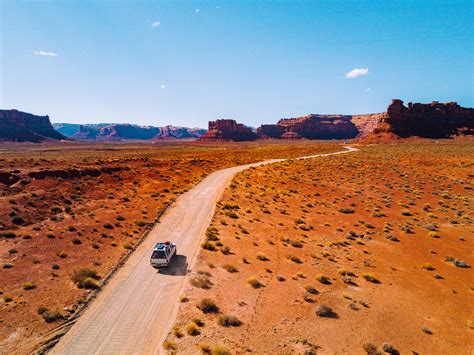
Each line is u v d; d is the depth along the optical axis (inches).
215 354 532.1
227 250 1038.4
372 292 822.5
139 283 806.5
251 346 571.8
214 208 1557.6
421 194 2085.4
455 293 837.8
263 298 754.8
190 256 990.4
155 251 906.1
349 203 1862.7
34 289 738.8
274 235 1245.7
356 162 3430.1
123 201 1624.0
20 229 1115.9
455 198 1958.7
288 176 2623.0
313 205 1781.5
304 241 1198.9
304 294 772.6
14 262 868.6
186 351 550.6
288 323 654.5
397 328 665.0
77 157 3555.6
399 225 1449.3
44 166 2143.2
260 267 938.1
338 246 1159.6
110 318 652.1
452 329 673.0
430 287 867.4
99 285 783.1
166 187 2053.4
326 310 701.3
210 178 2470.5
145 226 1261.1
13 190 1476.4
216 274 872.3
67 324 621.9
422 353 586.2
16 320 617.3
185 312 677.3
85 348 558.6
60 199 1512.1
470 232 1360.7
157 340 584.7
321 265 978.7
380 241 1239.5
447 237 1296.8
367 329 652.7
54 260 906.7
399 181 2480.3
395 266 1007.0
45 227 1156.5
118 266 901.8
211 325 632.4
